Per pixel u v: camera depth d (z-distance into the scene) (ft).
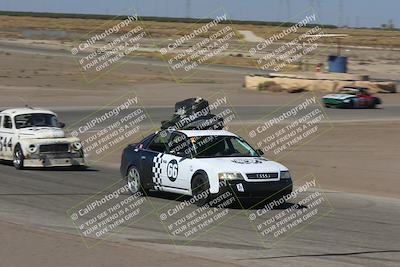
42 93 217.56
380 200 72.13
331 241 48.73
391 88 259.39
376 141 128.16
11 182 78.43
